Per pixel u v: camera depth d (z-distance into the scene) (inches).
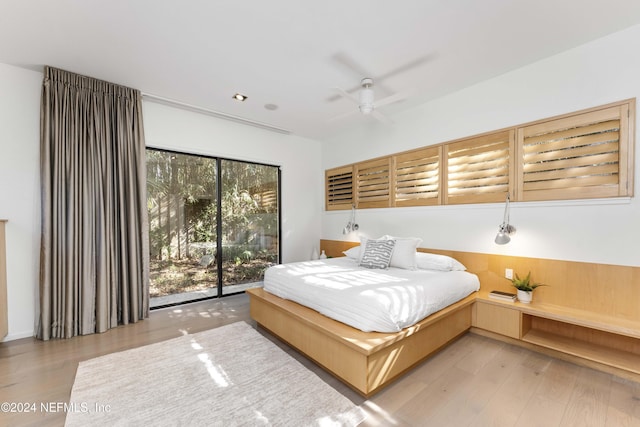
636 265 85.4
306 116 157.2
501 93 113.7
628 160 86.7
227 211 165.3
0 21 79.6
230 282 167.2
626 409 66.8
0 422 62.5
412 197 146.8
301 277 104.8
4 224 100.3
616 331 79.7
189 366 86.0
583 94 94.6
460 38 90.0
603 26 85.1
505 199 113.0
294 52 97.1
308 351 88.0
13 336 102.7
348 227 182.4
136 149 124.5
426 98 135.3
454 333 100.2
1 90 101.4
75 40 89.5
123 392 73.2
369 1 73.7
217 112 149.5
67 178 107.9
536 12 78.4
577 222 96.3
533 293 104.7
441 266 116.1
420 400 70.3
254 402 69.6
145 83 118.8
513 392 73.5
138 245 125.6
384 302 77.2
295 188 194.1
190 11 77.0
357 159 178.1
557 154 100.3
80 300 108.7
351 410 66.6
